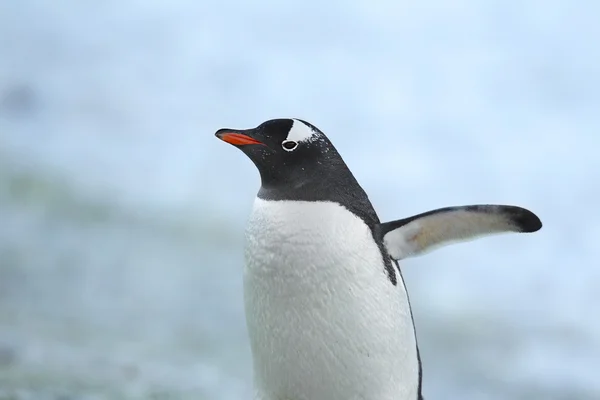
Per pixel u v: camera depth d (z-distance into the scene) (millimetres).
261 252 6660
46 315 13133
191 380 10406
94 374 10086
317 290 6566
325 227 6582
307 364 6734
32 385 9250
